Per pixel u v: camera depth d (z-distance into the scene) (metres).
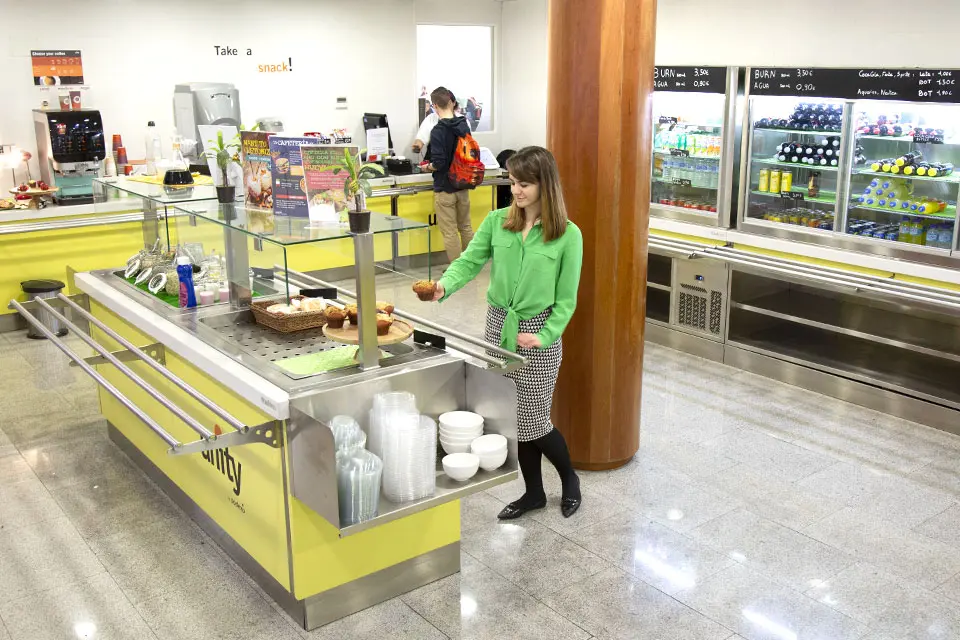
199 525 3.85
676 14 6.46
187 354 3.43
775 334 5.77
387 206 8.07
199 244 4.04
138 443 4.30
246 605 3.26
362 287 3.01
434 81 9.18
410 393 3.08
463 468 2.97
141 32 7.38
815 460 4.43
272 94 8.16
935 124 4.82
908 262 4.90
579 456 4.30
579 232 3.56
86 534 3.77
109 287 4.32
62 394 5.38
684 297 6.05
